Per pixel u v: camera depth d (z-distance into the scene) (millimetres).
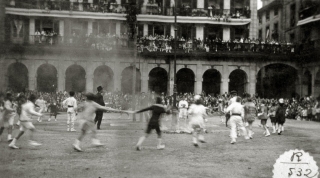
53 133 17500
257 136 18234
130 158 11102
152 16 43938
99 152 12062
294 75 38938
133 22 42562
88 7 42938
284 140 16344
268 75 44031
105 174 8977
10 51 39094
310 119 30984
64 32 42812
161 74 45656
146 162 10547
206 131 19312
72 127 18594
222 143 15117
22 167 9680
